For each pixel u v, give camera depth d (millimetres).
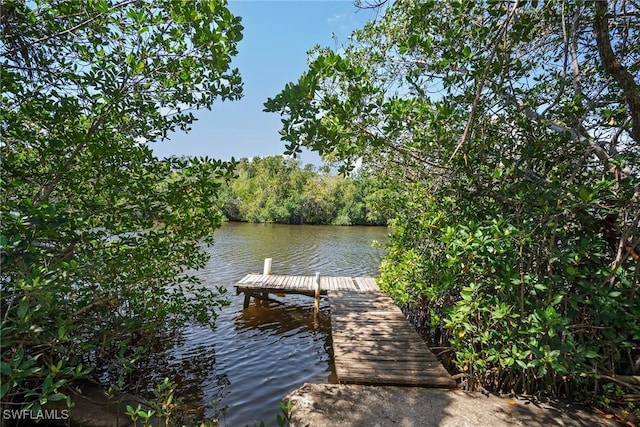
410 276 5980
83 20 3193
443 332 5578
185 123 4152
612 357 3408
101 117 3469
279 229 31219
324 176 45094
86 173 3570
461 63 3121
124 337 4547
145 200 3697
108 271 3668
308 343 6777
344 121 2855
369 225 40500
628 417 3100
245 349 6316
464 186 4344
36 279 2154
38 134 3365
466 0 3033
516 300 3514
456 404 3340
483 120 3961
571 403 3389
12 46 3193
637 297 3254
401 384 3801
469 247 3367
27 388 3223
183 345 6332
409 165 5324
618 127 3361
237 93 3922
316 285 8617
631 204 3059
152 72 3410
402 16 4430
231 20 2748
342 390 3574
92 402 3457
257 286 8805
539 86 4039
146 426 2848
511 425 2982
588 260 3572
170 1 3039
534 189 3465
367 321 6250
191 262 5055
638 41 3615
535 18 3061
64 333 2689
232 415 4145
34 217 2430
